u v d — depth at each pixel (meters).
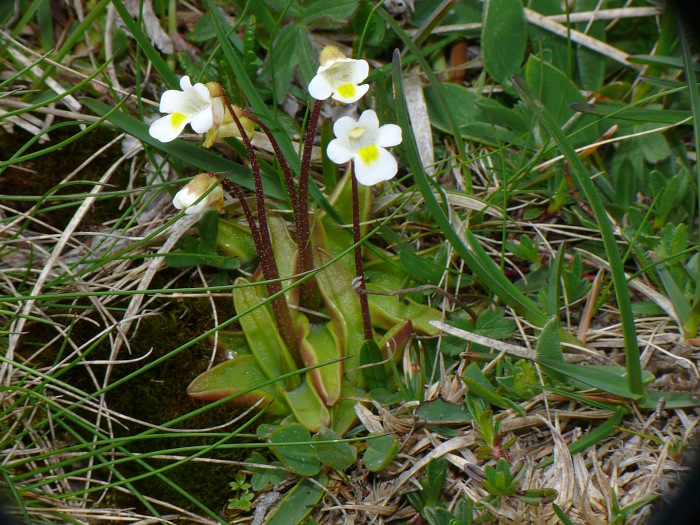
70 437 0.37
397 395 0.37
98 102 0.38
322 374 0.37
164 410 0.37
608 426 0.36
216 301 0.39
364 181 0.34
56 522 0.36
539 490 0.35
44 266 0.38
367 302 0.37
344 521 0.36
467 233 0.37
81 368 0.37
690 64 0.37
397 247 0.39
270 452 0.37
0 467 0.35
